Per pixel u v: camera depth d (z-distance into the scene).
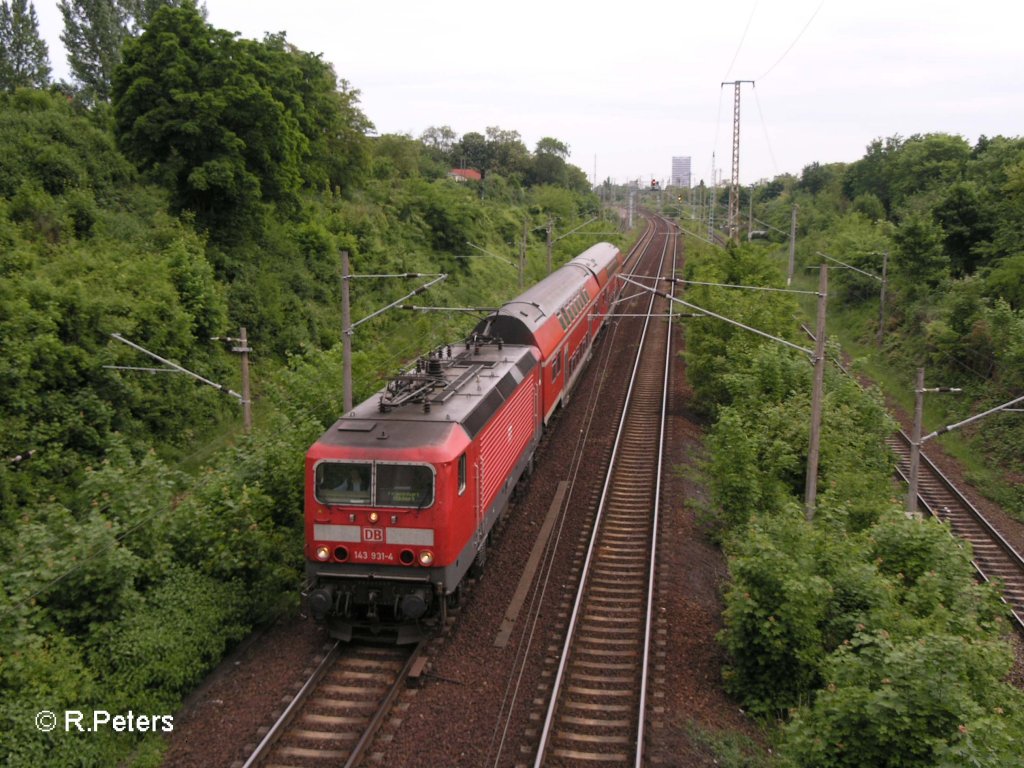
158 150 30.12
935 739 9.13
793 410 21.80
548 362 22.92
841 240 51.28
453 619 14.23
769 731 11.85
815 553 14.01
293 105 35.72
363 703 11.75
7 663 10.12
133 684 11.34
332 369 20.91
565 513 19.45
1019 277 32.50
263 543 14.46
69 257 23.70
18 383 19.03
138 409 22.50
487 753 10.73
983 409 29.97
